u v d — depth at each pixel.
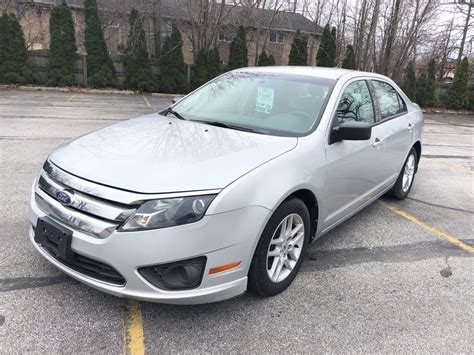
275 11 24.48
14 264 3.27
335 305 3.05
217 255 2.51
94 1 20.16
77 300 2.88
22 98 15.13
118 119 11.15
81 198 2.52
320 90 3.76
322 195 3.32
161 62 21.41
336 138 3.49
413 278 3.54
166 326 2.69
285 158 2.96
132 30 20.78
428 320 2.96
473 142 12.02
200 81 21.83
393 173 4.98
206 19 21.62
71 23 20.09
